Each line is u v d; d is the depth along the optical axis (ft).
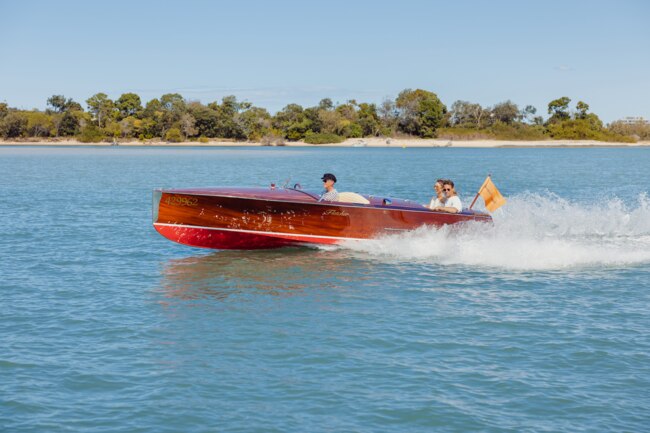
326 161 215.31
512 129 487.20
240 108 475.31
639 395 22.24
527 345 26.76
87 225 58.44
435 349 26.30
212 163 197.88
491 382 23.20
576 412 21.07
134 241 49.98
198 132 455.63
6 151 327.47
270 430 19.95
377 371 24.11
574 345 26.73
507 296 34.06
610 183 119.65
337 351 26.03
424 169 165.99
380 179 125.18
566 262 41.39
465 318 30.25
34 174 137.28
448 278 37.86
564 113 514.68
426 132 476.54
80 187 102.63
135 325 29.17
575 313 31.09
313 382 23.17
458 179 129.80
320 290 35.35
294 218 43.39
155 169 161.27
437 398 21.98
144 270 40.01
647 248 44.83
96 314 30.76
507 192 101.09
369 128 479.00
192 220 42.91
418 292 34.86
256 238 44.09
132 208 72.02
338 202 43.27
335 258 43.19
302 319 30.14
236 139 458.50
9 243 48.70
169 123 457.68
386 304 32.60
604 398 22.00
